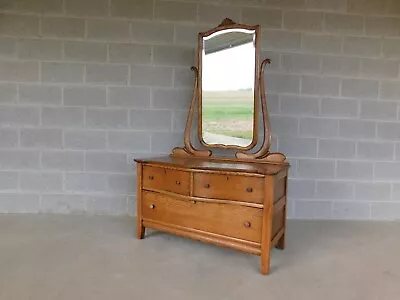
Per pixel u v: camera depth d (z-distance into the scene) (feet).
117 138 12.23
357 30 12.07
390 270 8.54
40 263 8.50
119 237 10.37
